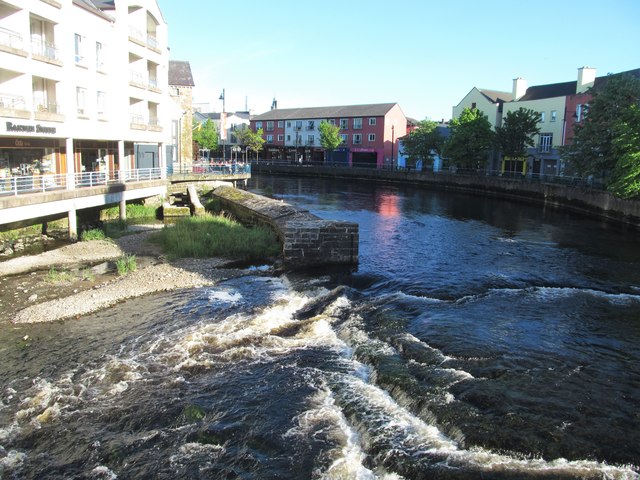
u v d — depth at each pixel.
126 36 33.41
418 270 20.59
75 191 24.36
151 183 34.59
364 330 13.77
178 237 24.03
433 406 9.62
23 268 20.08
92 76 29.50
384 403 10.08
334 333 13.86
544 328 13.94
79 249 23.09
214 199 40.56
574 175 44.44
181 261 21.64
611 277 19.89
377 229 31.34
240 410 10.09
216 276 19.44
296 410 10.05
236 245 23.31
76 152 31.53
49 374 11.58
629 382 10.80
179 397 10.59
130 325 14.42
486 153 61.31
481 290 17.69
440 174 64.50
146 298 16.83
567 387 10.48
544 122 60.19
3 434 9.40
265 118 102.06
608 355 12.20
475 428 8.92
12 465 8.61
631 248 26.00
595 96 40.28
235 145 99.94
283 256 21.38
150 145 44.81
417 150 71.56
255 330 14.00
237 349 12.66
